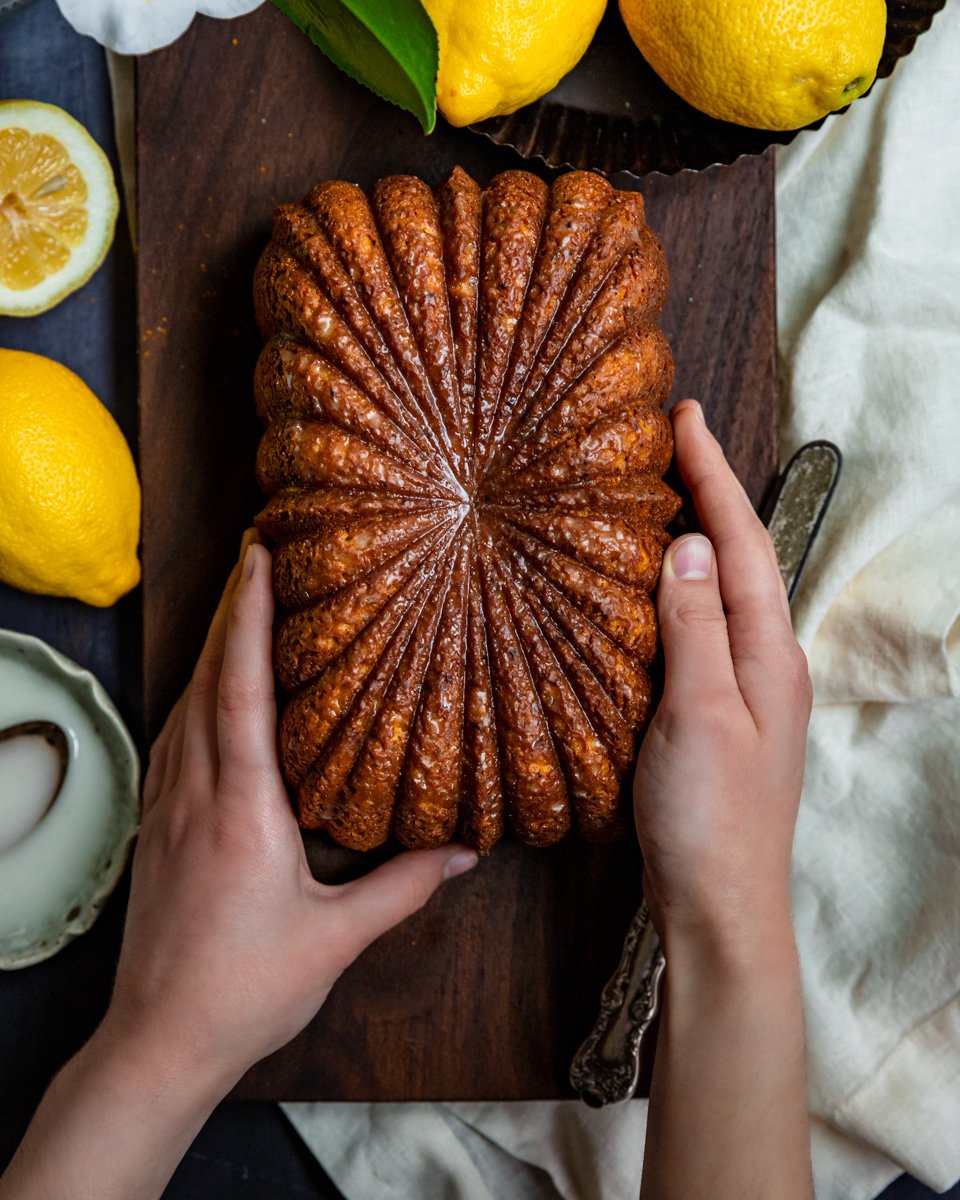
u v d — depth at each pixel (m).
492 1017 0.57
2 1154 0.60
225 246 0.56
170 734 0.55
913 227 0.58
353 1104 0.61
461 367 0.49
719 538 0.52
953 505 0.59
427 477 0.49
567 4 0.49
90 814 0.59
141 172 0.56
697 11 0.50
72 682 0.59
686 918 0.50
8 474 0.53
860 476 0.59
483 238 0.50
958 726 0.59
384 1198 0.61
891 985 0.59
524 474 0.49
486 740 0.49
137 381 0.60
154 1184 0.51
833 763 0.60
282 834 0.50
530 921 0.57
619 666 0.49
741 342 0.57
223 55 0.56
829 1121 0.59
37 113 0.58
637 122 0.55
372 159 0.56
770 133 0.54
